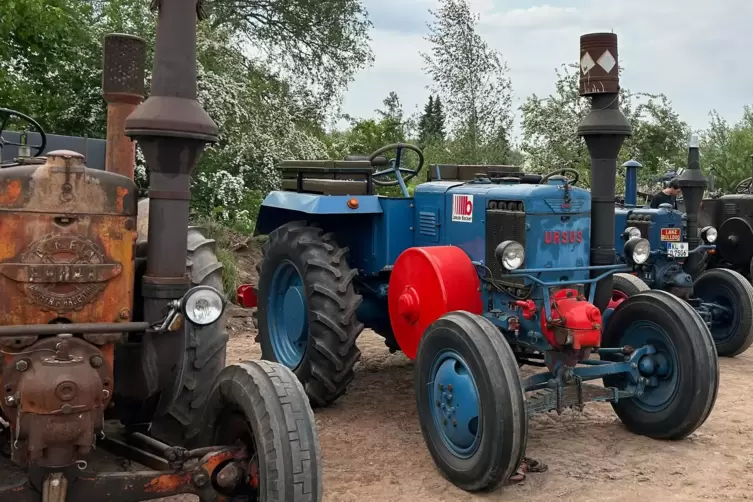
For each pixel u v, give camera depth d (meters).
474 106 14.20
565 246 4.55
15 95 9.75
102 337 2.81
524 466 4.29
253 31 17.61
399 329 5.04
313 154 13.09
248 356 6.92
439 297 4.65
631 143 16.41
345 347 5.16
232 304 8.68
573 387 4.42
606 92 4.55
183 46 2.95
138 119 2.88
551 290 4.45
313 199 5.40
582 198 4.60
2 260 2.71
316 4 17.41
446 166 6.01
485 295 4.75
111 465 3.56
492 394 3.79
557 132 15.22
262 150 12.12
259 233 6.46
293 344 5.81
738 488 4.07
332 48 17.84
